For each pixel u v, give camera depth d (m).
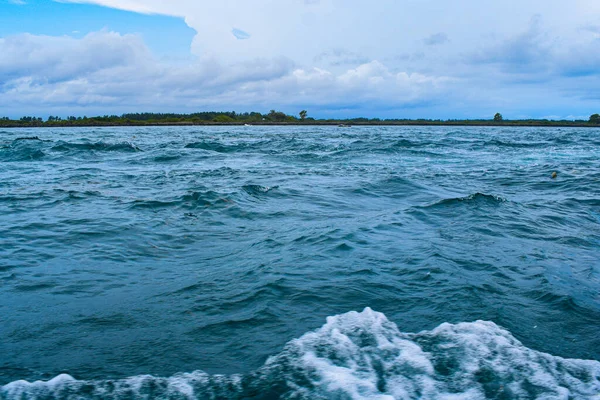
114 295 4.04
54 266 4.81
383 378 2.61
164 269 4.73
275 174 12.62
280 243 5.60
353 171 13.51
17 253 5.22
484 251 5.34
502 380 2.61
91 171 13.25
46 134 39.88
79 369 2.82
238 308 3.71
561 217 7.42
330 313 3.60
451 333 3.19
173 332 3.31
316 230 6.22
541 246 5.66
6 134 38.84
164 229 6.34
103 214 7.25
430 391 2.50
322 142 26.16
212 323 3.44
